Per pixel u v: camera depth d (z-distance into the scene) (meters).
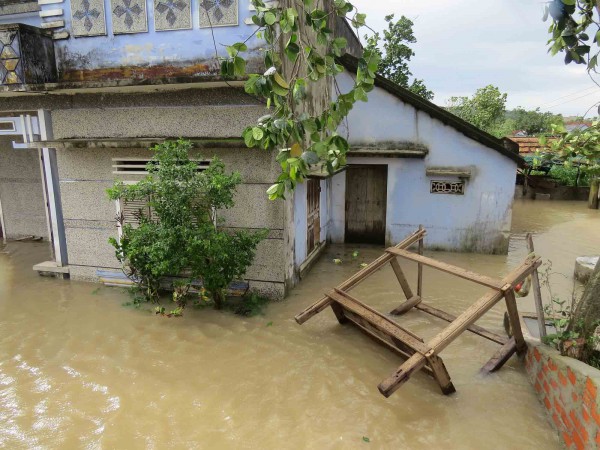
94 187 7.42
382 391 3.96
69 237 7.77
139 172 7.10
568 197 17.64
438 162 9.55
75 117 7.28
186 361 5.18
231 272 6.11
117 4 6.42
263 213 6.71
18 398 4.49
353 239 10.73
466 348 5.43
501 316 6.35
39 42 6.66
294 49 3.67
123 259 6.66
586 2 3.61
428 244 9.97
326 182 10.09
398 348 4.82
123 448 3.77
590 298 3.95
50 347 5.54
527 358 4.82
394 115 9.56
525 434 3.88
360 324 5.50
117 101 7.00
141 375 4.89
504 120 27.91
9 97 7.52
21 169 10.62
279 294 6.90
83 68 6.77
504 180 9.27
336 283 7.76
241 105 6.46
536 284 4.64
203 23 6.16
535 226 12.53
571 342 3.96
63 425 4.07
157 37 6.39
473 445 3.75
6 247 10.17
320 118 4.00
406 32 16.61
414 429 3.96
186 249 5.79
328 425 4.03
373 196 10.41
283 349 5.41
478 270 8.51
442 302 6.91
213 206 6.33
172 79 6.14
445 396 4.45
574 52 3.50
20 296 7.23
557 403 3.88
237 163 6.64
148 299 6.89
